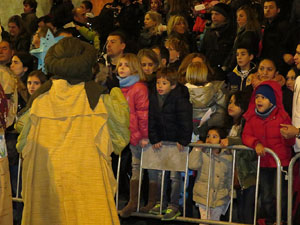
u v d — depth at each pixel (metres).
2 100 5.46
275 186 6.34
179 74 7.34
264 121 6.27
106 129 5.71
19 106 7.30
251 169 6.43
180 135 6.37
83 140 5.63
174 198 6.49
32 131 5.67
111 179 5.75
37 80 7.10
